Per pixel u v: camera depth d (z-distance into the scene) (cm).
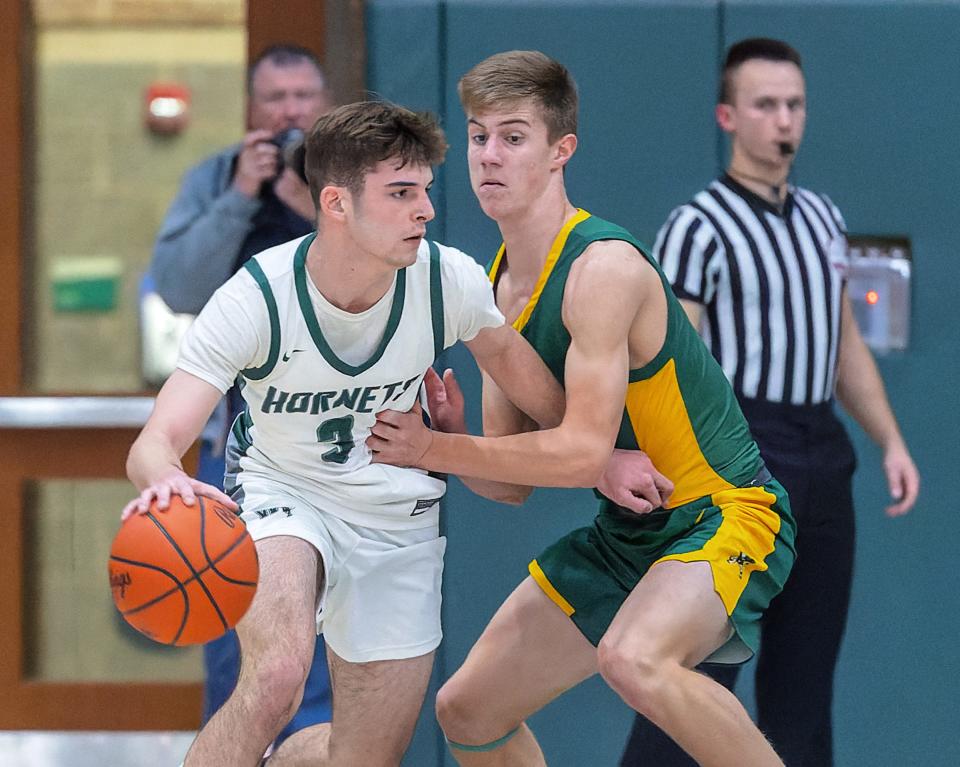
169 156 1320
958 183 1262
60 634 1326
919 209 1261
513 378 877
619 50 1252
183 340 822
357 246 792
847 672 1262
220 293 818
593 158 1255
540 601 938
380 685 895
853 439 1259
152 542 757
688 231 1193
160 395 811
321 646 1235
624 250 866
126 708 1321
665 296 883
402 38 1252
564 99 891
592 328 850
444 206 1255
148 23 1309
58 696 1318
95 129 1314
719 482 906
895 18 1254
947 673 1263
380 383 840
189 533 761
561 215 897
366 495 870
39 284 1319
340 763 909
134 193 1320
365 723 902
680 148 1251
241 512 867
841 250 1246
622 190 1255
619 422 859
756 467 928
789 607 1195
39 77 1309
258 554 824
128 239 1323
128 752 1286
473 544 1262
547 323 883
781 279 1188
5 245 1310
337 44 1259
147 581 756
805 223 1224
